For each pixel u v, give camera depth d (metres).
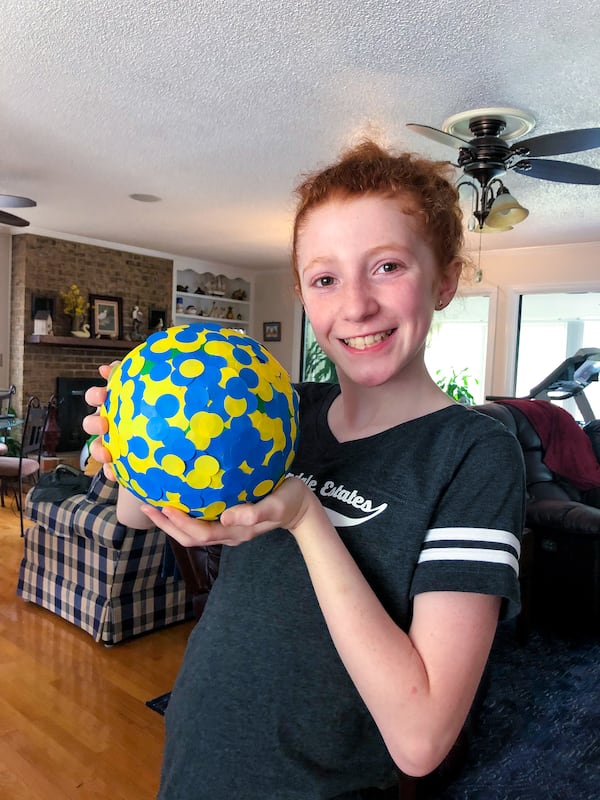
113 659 2.66
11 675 2.49
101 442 0.58
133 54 2.44
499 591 0.53
